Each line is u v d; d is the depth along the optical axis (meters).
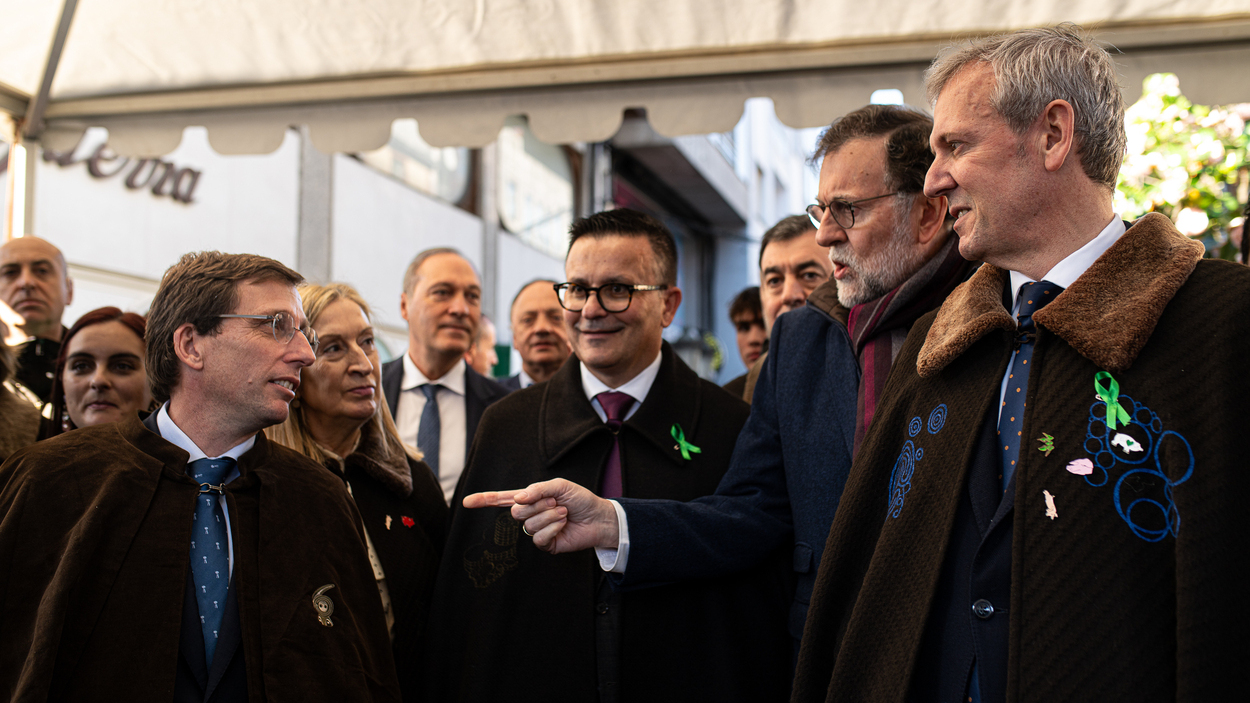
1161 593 1.14
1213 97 2.58
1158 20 2.61
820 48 2.83
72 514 1.56
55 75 3.19
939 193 1.43
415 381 3.34
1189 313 1.22
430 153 10.84
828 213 1.93
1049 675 1.16
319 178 8.80
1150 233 1.30
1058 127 1.31
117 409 2.32
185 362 1.71
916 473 1.46
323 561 1.76
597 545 1.84
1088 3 2.60
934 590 1.35
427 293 3.32
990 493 1.36
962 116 1.37
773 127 22.50
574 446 2.14
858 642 1.43
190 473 1.70
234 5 2.86
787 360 2.07
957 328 1.45
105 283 6.66
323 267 8.81
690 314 18.17
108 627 1.50
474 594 2.07
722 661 1.95
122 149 3.32
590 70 2.97
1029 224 1.35
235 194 7.85
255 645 1.60
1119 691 1.12
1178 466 1.14
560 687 1.93
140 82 3.24
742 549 1.93
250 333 1.70
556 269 14.22
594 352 2.20
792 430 1.97
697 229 18.00
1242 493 1.12
